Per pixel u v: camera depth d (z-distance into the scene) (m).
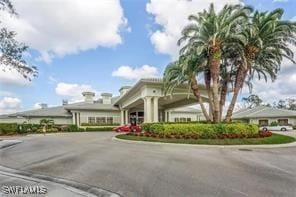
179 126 20.05
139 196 6.36
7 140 23.33
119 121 47.62
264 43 21.83
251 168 9.46
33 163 11.09
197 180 7.73
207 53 21.98
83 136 27.64
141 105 44.31
